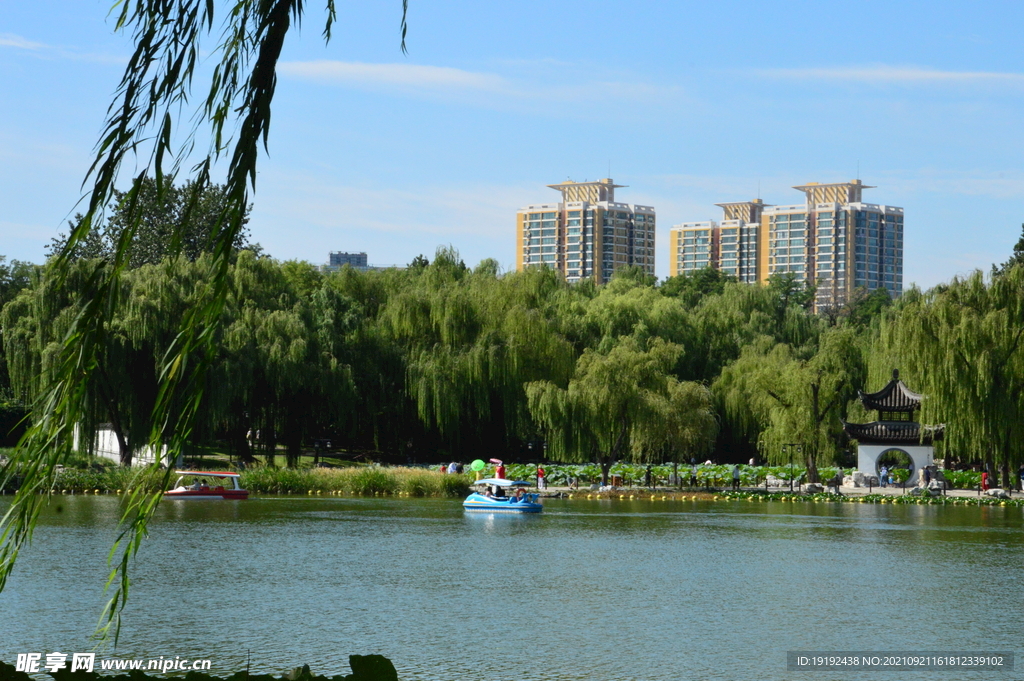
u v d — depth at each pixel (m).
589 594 32.31
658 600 31.44
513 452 90.50
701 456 89.94
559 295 96.56
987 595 32.56
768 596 32.22
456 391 78.44
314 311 81.12
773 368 74.00
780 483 77.69
